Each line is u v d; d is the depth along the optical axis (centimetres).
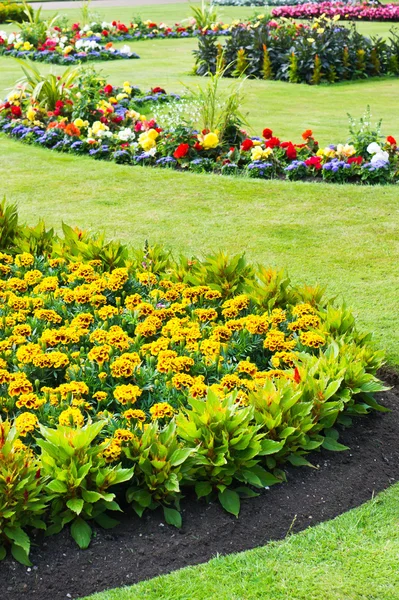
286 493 363
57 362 412
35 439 363
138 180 895
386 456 395
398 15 2630
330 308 470
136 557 322
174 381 398
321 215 770
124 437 353
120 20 2752
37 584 308
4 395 400
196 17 2323
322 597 304
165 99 1339
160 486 345
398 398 451
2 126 1155
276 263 649
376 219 757
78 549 324
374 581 313
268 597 304
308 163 894
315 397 395
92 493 331
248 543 333
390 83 1611
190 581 311
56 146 1041
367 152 917
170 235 715
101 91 1266
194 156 953
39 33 2019
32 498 324
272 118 1246
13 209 635
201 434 358
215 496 357
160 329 475
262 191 848
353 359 432
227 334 444
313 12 2656
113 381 412
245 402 393
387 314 553
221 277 525
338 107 1349
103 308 470
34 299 484
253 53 1666
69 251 580
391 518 352
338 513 354
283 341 442
